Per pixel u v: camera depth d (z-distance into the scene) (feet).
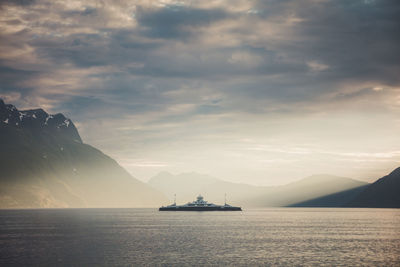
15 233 542.16
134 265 289.53
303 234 546.67
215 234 528.63
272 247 392.68
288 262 305.53
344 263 303.68
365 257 332.80
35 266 286.25
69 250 363.35
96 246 391.45
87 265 289.74
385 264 300.61
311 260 315.17
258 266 288.71
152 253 344.69
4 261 307.17
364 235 538.88
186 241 439.22
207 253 346.33
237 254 342.64
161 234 524.52
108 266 285.84
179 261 305.32
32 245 401.08
